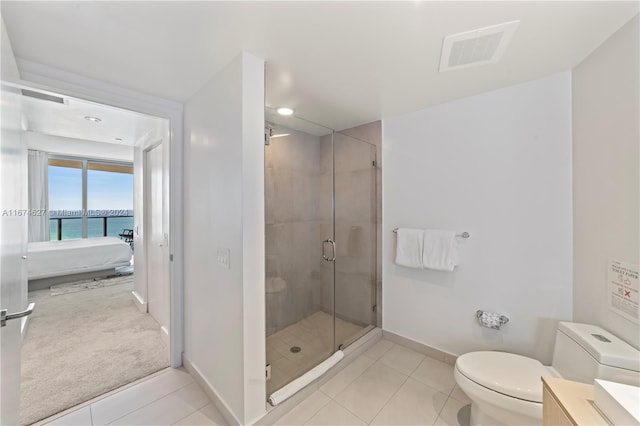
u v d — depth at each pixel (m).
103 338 2.58
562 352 1.46
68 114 2.17
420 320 2.35
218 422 1.57
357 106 2.23
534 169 1.77
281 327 2.06
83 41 1.34
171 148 2.09
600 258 1.42
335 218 2.63
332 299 2.59
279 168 2.05
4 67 1.03
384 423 1.57
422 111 2.29
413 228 2.36
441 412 1.65
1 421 1.01
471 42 1.36
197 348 1.95
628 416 0.75
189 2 1.08
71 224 5.70
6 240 1.06
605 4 1.11
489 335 1.97
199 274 1.90
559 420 0.91
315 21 1.20
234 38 1.32
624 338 1.28
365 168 2.68
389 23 1.21
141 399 1.75
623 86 1.26
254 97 1.48
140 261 3.32
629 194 1.24
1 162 0.99
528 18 1.19
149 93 1.94
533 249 1.78
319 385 1.88
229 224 1.55
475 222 2.02
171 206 2.10
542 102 1.73
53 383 1.90
